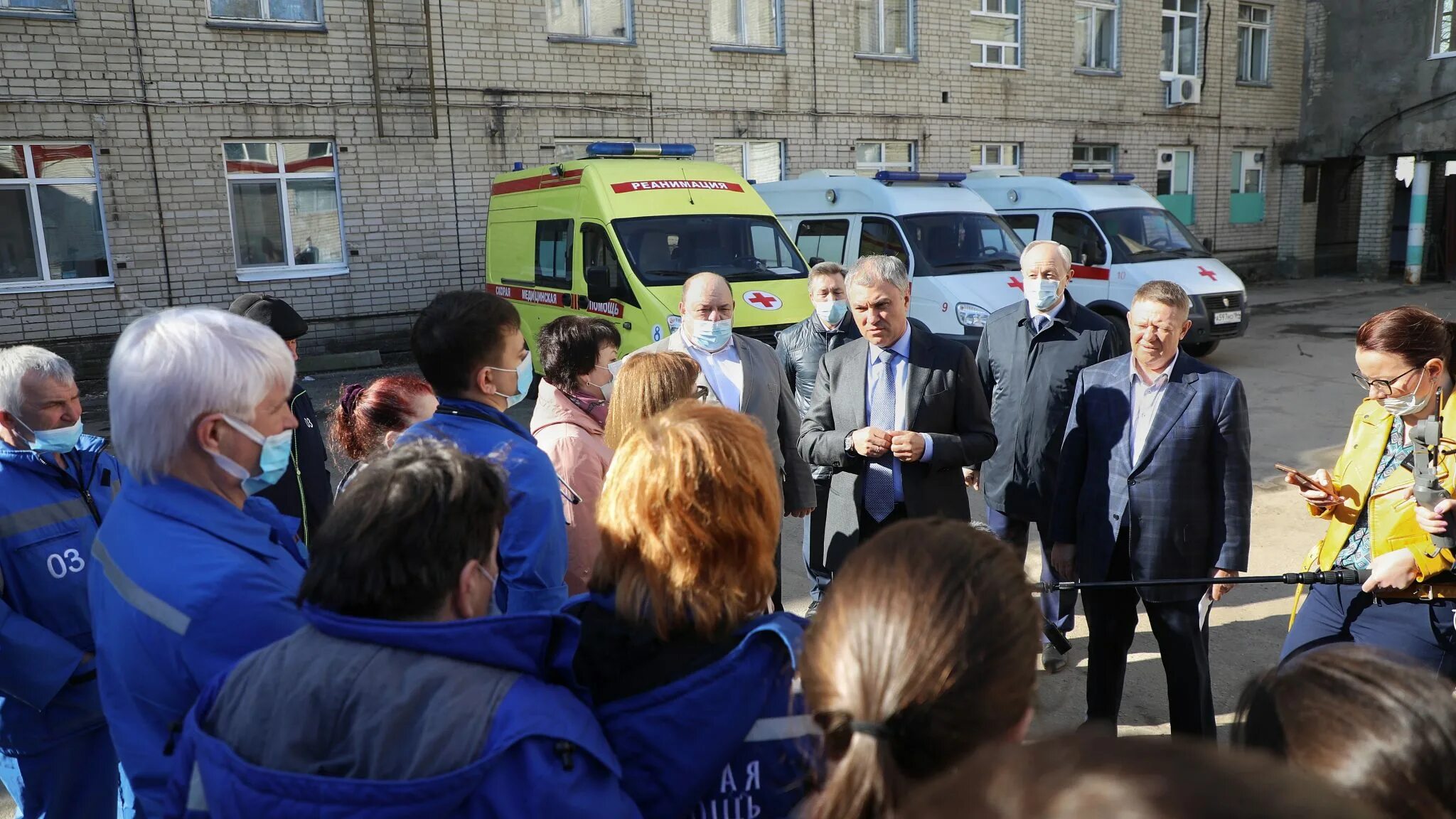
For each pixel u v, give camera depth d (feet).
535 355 32.37
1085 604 11.10
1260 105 64.18
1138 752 1.86
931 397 12.00
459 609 4.79
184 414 5.54
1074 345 13.61
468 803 4.06
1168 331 10.23
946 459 11.66
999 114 54.24
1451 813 3.12
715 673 4.67
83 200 35.65
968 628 3.35
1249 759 1.88
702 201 29.35
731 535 4.83
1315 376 34.45
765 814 4.70
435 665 4.33
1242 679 13.39
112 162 35.37
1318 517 9.47
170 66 35.83
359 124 39.40
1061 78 55.98
